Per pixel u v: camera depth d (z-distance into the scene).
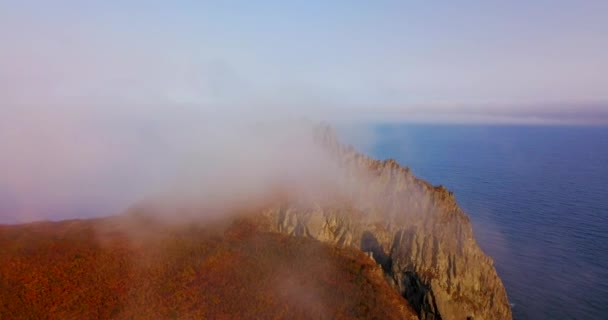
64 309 73.62
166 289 80.62
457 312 97.25
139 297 78.19
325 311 78.19
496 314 105.81
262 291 81.50
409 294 100.06
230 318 74.62
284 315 76.06
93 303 75.81
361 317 78.56
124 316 73.69
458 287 100.88
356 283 87.62
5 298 73.31
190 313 75.12
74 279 80.25
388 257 106.38
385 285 92.62
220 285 82.38
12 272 78.94
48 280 78.75
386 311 82.06
